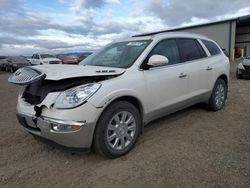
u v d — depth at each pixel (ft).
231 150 11.67
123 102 11.34
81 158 11.44
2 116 18.89
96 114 10.21
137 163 10.77
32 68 11.58
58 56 82.07
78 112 9.84
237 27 103.24
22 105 11.40
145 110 12.51
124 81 11.39
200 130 14.51
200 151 11.68
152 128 14.99
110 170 10.30
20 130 15.38
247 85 30.83
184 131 14.39
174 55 14.67
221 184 8.95
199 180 9.27
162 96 13.38
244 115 17.26
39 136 10.80
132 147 12.02
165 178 9.50
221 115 17.38
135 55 12.97
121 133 11.38
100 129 10.52
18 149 12.57
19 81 10.64
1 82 46.78
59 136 9.97
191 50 16.15
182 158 11.03
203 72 16.34
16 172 10.37
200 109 18.92
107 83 10.77
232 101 21.59
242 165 10.21
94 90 10.25
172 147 12.22
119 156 11.39
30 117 10.68
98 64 13.67
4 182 9.64
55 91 10.40
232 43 87.51
